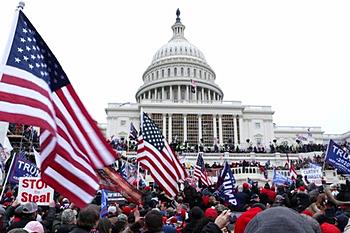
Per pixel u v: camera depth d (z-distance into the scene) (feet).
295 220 6.82
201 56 430.20
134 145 205.98
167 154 46.26
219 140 304.30
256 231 6.77
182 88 385.09
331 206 31.86
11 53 19.13
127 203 45.75
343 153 57.26
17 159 44.45
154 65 415.23
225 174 51.83
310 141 356.18
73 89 21.54
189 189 47.85
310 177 84.02
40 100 19.02
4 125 41.81
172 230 27.48
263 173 175.32
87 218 17.90
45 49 20.85
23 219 23.20
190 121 308.60
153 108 308.19
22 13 20.11
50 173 19.12
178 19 460.96
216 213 28.09
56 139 19.44
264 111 322.96
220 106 312.29
